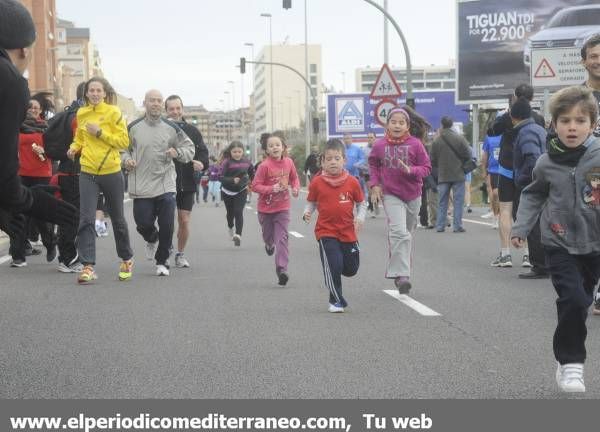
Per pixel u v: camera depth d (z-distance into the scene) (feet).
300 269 45.42
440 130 68.44
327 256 32.07
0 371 23.30
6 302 34.55
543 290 37.45
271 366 23.67
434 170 72.79
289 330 28.76
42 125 45.85
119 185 39.60
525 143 39.68
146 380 22.26
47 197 16.02
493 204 66.85
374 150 35.60
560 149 20.67
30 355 25.20
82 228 39.73
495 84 148.05
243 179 57.67
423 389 21.22
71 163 42.47
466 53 149.59
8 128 15.26
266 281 40.86
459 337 27.45
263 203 39.83
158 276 42.47
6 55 15.61
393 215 35.63
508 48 146.92
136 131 41.34
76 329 29.04
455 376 22.47
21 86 15.40
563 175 20.67
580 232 20.63
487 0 147.43
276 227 39.42
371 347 26.04
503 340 26.94
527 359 24.30
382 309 32.83
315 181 32.42
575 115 20.34
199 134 45.78
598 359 24.08
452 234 66.90
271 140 39.42
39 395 20.92
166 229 42.04
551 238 20.89
